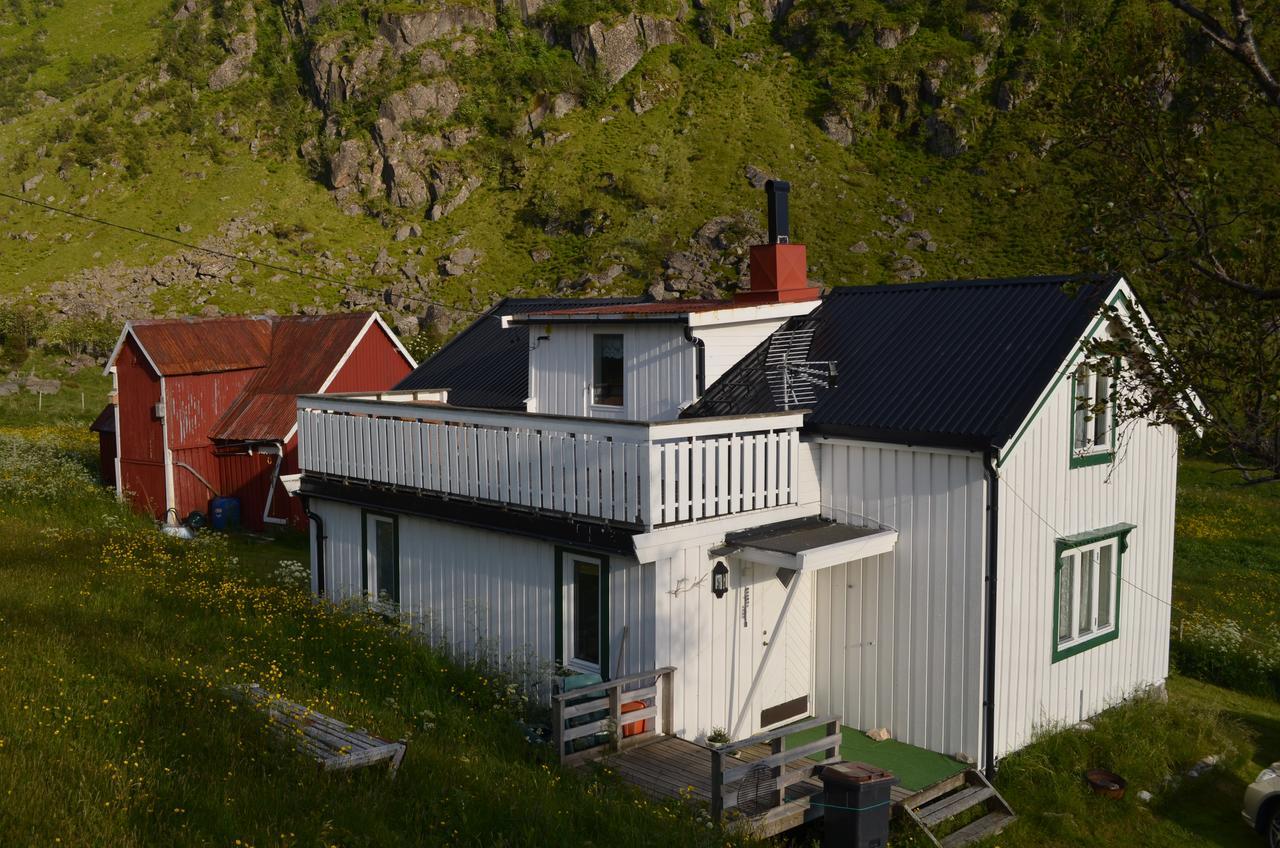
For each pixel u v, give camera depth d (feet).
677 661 36.27
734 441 37.45
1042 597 38.34
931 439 36.35
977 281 44.04
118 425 82.23
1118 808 35.32
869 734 38.88
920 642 37.70
